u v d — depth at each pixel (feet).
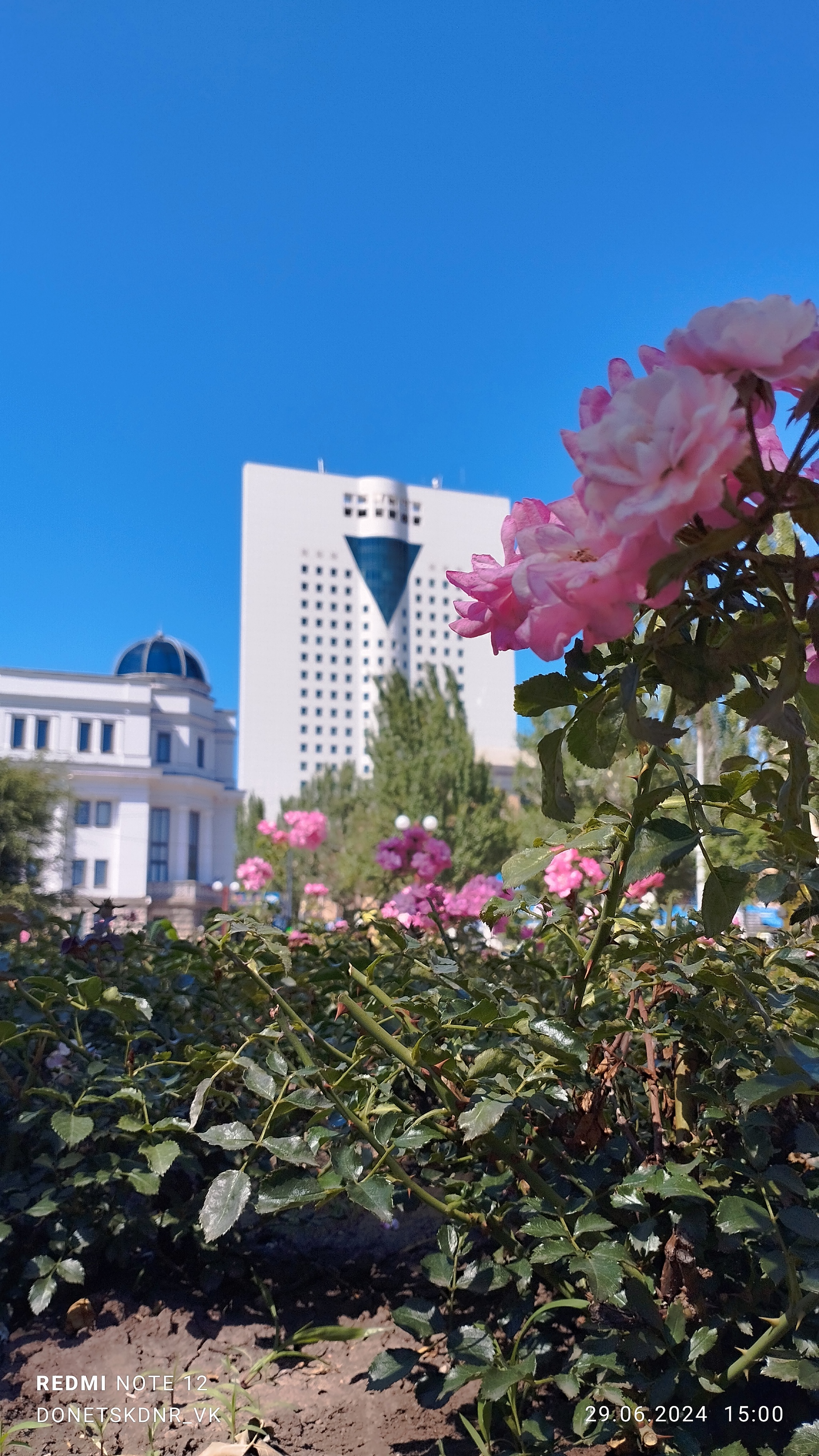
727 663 2.75
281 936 4.80
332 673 359.25
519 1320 4.25
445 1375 4.40
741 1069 3.97
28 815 87.81
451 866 15.64
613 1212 4.03
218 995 6.37
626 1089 4.78
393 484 375.25
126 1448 4.23
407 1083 5.47
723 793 3.70
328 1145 3.98
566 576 2.37
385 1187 3.75
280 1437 4.24
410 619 370.12
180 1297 5.73
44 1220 5.47
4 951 8.14
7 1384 4.77
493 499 390.01
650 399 2.29
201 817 174.60
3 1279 5.54
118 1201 5.61
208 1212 3.66
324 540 366.63
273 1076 4.13
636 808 3.18
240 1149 4.38
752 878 3.89
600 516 2.37
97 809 160.56
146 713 164.55
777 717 2.57
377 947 7.50
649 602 2.44
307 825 31.48
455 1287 4.05
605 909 4.16
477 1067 3.87
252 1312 5.57
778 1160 4.13
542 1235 3.74
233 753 185.06
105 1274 5.99
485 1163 4.59
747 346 2.35
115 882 158.10
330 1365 4.91
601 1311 3.74
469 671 372.58
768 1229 3.37
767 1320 3.53
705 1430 3.65
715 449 2.13
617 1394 3.62
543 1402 4.17
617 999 5.09
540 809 3.10
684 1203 3.78
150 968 7.39
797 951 4.58
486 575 2.95
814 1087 3.10
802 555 2.57
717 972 3.92
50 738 159.84
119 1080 5.37
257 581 358.64
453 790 85.20
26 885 63.52
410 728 89.97
